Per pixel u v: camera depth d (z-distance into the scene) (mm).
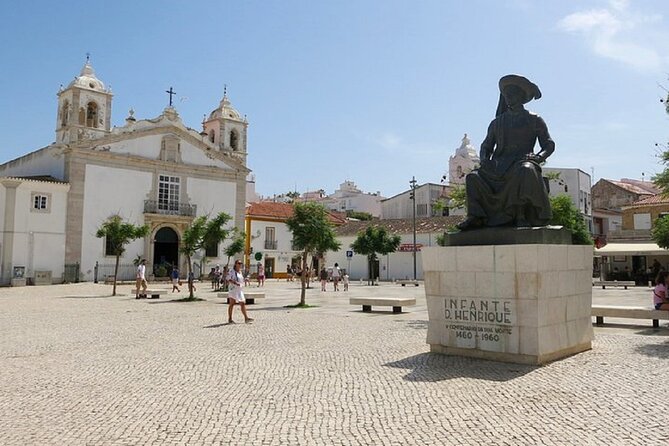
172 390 6320
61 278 35062
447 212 54406
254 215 48344
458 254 8055
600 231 51156
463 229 8391
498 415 5133
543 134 8398
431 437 4543
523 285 7387
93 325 13133
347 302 21578
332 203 88188
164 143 41000
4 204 33094
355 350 9086
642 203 42094
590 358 7750
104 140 37719
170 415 5277
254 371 7402
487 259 7730
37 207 34375
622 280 39781
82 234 36219
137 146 39500
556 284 7703
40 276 33781
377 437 4559
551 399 5656
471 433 4629
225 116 48656
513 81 8461
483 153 8617
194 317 15180
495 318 7656
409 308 18328
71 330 12148
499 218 8062
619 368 7082
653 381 6379
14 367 7797
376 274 49594
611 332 11172
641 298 21891
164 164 40656
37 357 8641
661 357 7840
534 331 7312
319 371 7340
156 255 40812
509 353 7516
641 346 8906
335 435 4621
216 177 43844
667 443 4336
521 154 8312
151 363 8070
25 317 15078
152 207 39688
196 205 42438
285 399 5844
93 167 37094
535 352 7281
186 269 41312
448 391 6047
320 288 33844
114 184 38062
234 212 44812
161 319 14602
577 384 6258
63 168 36969
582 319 8359
